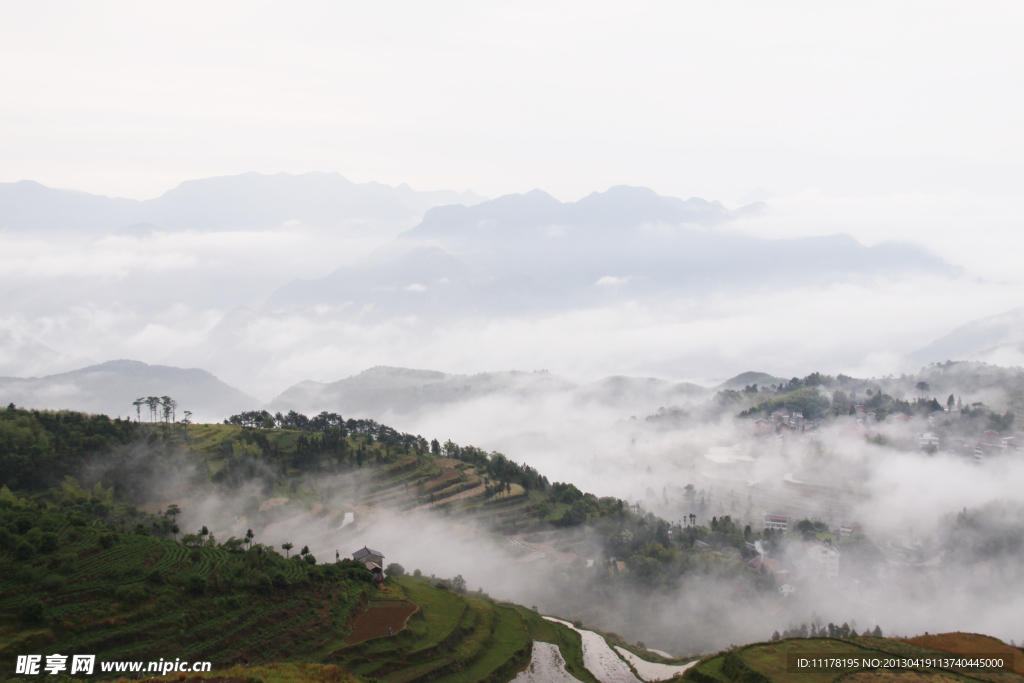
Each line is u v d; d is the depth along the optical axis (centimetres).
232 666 10800
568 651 15550
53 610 10738
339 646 12012
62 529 13238
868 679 10381
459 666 12550
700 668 11550
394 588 15025
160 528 18162
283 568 13775
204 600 11944
